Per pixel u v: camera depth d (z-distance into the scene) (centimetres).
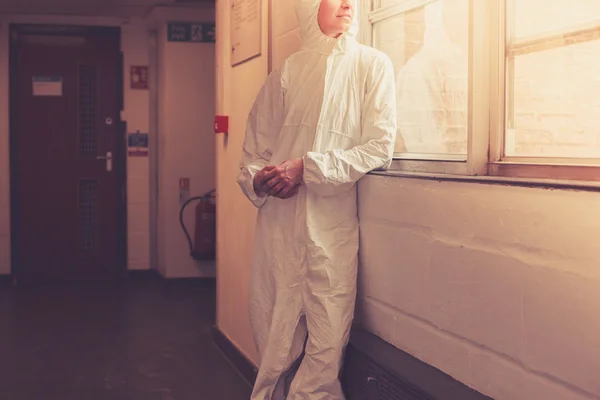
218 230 448
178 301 605
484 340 181
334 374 236
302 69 261
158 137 704
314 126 248
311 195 241
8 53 690
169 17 654
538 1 183
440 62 229
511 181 167
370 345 232
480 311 182
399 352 223
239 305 402
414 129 244
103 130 705
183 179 675
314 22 257
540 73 183
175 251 679
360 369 231
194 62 670
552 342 156
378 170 246
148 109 710
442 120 228
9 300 610
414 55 243
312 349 238
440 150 229
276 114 270
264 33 341
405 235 218
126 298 618
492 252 176
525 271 164
